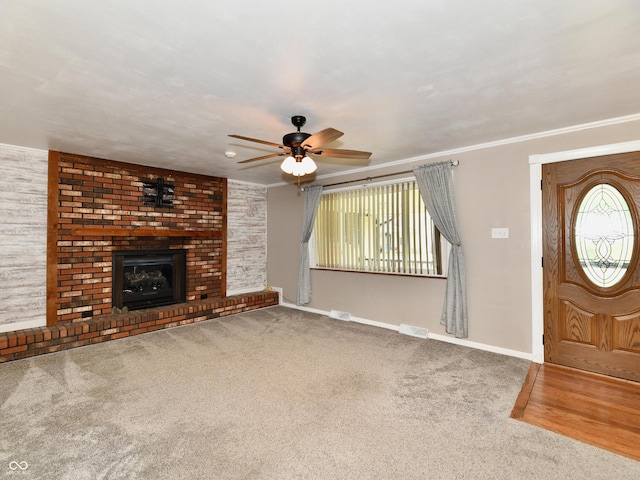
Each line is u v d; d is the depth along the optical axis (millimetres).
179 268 5094
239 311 5371
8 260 3602
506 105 2586
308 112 2678
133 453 1918
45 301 3822
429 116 2799
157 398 2572
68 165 3961
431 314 4078
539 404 2508
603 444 2027
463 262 3758
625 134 2885
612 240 2992
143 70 2008
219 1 1412
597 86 2270
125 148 3746
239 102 2479
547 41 1736
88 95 2352
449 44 1758
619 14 1520
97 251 4219
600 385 2830
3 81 2139
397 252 4383
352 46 1768
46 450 1937
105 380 2891
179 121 2881
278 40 1708
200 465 1824
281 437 2082
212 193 5426
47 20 1533
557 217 3246
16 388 2730
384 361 3338
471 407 2455
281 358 3412
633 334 2910
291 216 5820
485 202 3646
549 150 3256
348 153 2822
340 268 5047
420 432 2143
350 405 2475
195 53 1828
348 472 1778
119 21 1547
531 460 1881
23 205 3684
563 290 3227
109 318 4105
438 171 3867
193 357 3443
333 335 4191
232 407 2441
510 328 3506
